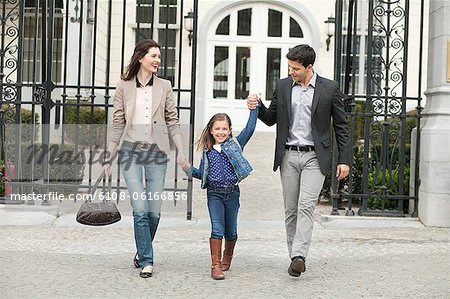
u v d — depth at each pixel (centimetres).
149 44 638
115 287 596
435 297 577
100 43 1786
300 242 619
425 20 1928
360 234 849
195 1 914
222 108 2080
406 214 968
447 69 901
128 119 637
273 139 1788
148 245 634
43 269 652
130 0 1930
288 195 648
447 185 894
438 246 785
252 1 2078
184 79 1992
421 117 936
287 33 2089
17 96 929
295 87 644
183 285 607
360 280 631
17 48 940
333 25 2027
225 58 2088
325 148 632
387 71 943
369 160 1031
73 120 1396
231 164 631
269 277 639
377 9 993
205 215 952
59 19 1698
